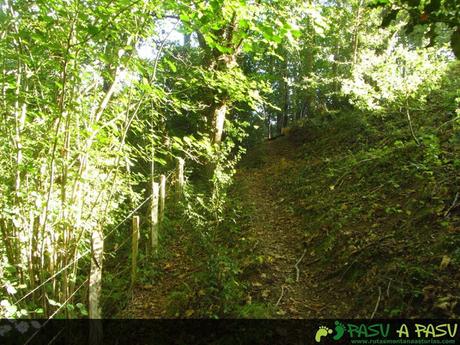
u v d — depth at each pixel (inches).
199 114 368.2
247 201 351.3
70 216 170.2
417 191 239.3
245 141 631.8
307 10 176.9
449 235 183.5
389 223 224.7
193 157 270.2
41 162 162.7
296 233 273.4
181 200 309.9
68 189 182.1
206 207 280.1
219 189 317.7
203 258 240.8
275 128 815.7
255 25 145.6
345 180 316.5
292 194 356.2
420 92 286.2
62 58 139.2
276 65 592.4
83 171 178.2
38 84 167.0
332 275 206.4
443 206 208.2
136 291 220.2
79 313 185.0
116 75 169.2
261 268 222.8
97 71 169.0
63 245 172.2
